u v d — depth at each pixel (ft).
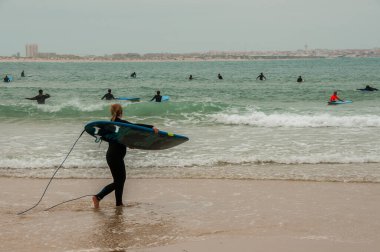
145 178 41.75
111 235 27.32
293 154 51.57
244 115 85.25
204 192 37.09
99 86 199.62
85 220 30.32
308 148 55.21
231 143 58.90
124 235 27.30
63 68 563.89
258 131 69.51
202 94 156.25
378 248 24.93
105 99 131.03
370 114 91.71
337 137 63.46
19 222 29.96
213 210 32.40
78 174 43.42
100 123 31.96
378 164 46.80
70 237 26.99
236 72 393.50
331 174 42.63
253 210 32.27
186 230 28.17
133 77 286.66
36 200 35.27
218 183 39.83
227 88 183.83
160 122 80.07
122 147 33.35
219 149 54.75
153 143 34.35
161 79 262.67
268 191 37.19
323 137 63.46
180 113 90.17
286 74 340.18
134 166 46.21
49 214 31.73
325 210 32.12
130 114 90.53
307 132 68.23
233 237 26.86
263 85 203.10
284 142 59.52
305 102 125.18
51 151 53.93
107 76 310.86
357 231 27.78
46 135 65.67
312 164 46.98
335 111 97.66
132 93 160.86
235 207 33.06
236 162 47.67
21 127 74.08
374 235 27.04
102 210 32.65
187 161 47.83
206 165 46.78
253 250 24.75
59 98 136.77
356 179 40.73
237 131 69.62
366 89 155.43
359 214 31.17
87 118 86.53
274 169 44.78
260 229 28.27
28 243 26.03
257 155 50.96
